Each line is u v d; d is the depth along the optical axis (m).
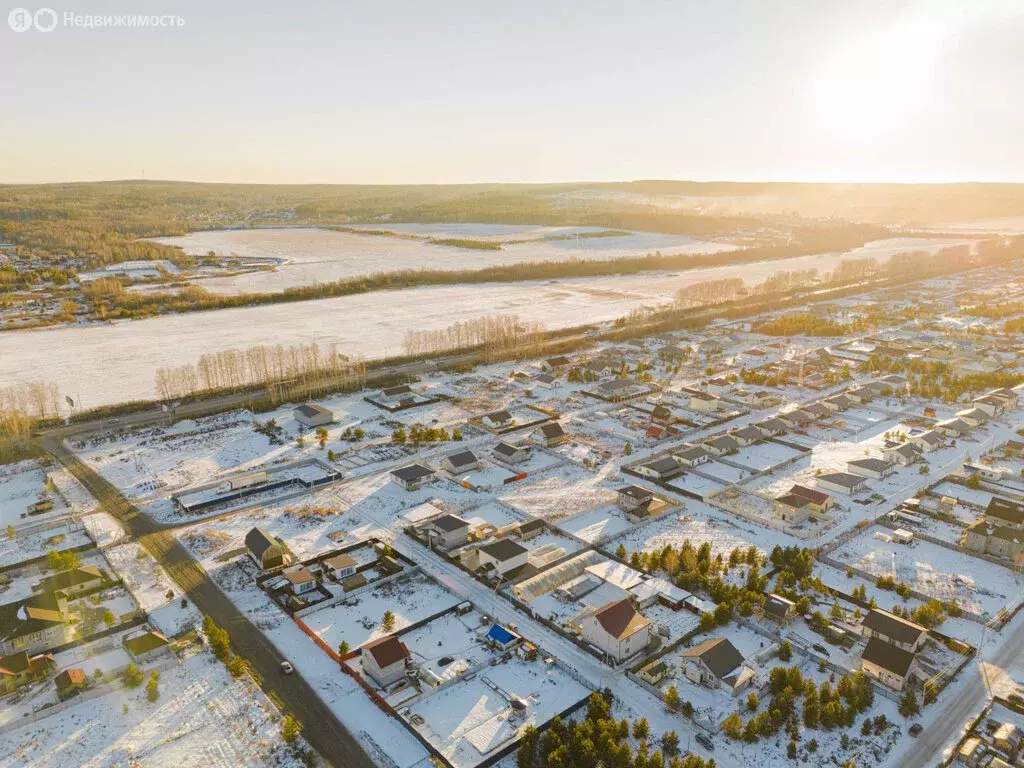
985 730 64.56
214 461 123.75
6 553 93.12
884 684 70.00
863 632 77.44
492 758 60.94
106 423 141.25
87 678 70.38
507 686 70.75
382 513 106.25
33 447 128.12
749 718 66.50
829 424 143.75
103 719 65.38
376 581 88.25
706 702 68.25
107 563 91.50
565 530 101.62
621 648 73.75
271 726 64.88
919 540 99.44
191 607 82.62
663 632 78.94
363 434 136.12
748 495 113.19
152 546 95.88
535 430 135.75
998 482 116.38
